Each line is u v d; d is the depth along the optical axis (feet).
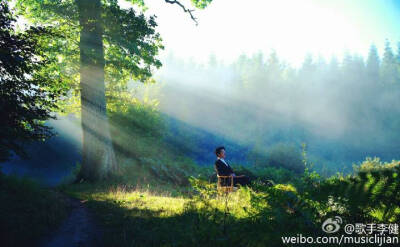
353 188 10.99
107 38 46.34
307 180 18.94
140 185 39.91
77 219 18.35
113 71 50.75
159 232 14.01
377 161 41.01
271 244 10.48
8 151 20.26
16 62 20.30
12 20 21.09
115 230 15.17
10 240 12.50
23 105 21.66
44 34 23.88
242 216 14.25
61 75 41.86
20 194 20.62
